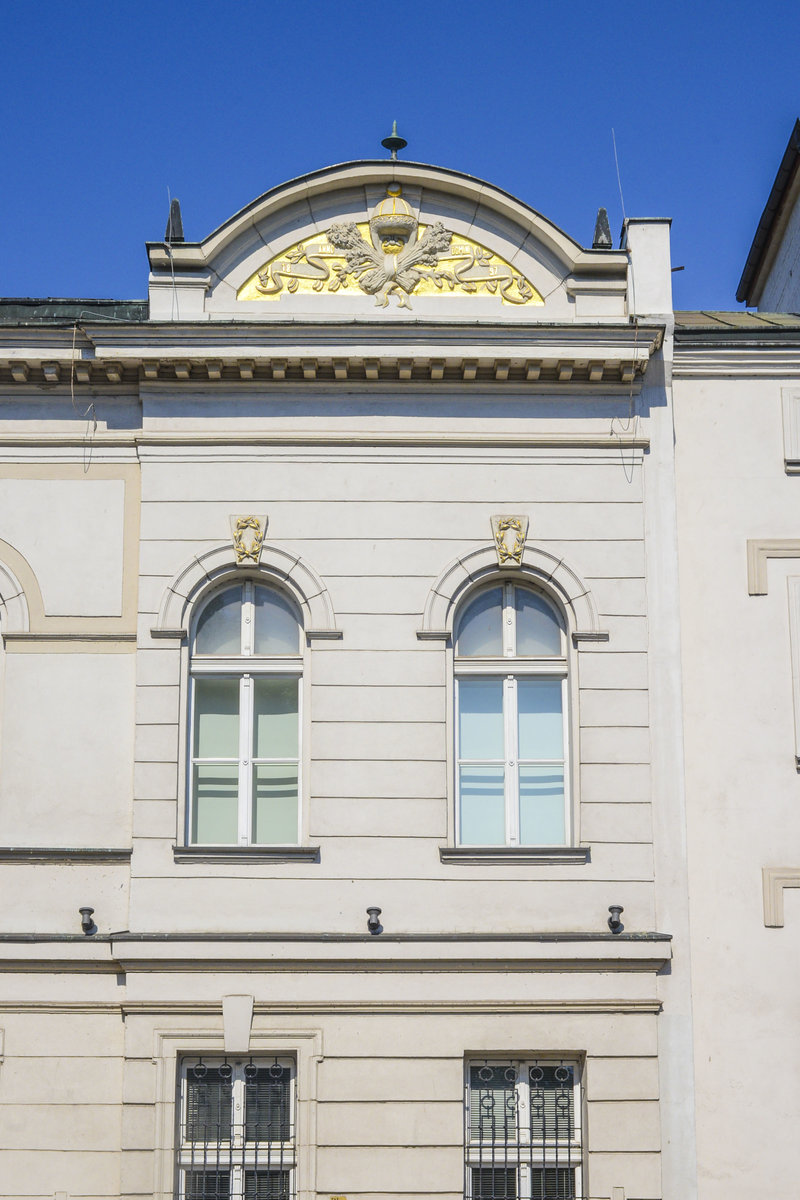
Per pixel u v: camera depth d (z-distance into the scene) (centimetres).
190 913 1579
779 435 1731
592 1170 1535
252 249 1736
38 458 1712
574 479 1703
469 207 1747
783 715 1659
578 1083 1580
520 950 1570
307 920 1580
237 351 1677
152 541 1677
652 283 1738
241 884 1588
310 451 1700
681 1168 1543
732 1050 1576
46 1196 1541
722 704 1659
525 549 1683
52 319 1752
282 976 1569
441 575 1670
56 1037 1573
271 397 1709
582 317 1730
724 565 1697
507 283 1736
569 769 1652
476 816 1652
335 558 1675
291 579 1672
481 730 1673
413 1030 1562
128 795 1631
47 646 1667
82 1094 1561
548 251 1744
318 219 1744
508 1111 1576
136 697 1639
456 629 1688
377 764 1623
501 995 1569
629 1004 1570
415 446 1702
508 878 1596
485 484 1697
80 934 1587
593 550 1684
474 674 1675
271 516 1684
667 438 1716
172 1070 1552
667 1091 1559
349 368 1689
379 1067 1555
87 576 1684
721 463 1722
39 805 1627
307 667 1656
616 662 1656
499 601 1700
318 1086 1550
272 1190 1549
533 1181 1558
